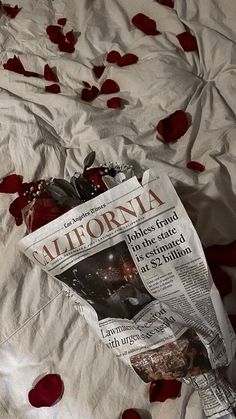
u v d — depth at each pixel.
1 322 0.73
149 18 1.01
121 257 0.63
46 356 0.70
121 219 0.62
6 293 0.75
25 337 0.72
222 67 0.92
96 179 0.69
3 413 0.68
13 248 0.78
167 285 0.62
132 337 0.63
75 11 1.06
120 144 0.84
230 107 0.87
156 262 0.62
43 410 0.67
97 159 0.84
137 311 0.63
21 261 0.77
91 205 0.62
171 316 0.63
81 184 0.68
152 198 0.61
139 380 0.67
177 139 0.85
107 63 0.98
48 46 1.02
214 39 0.93
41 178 0.85
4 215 0.81
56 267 0.64
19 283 0.75
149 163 0.81
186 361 0.62
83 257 0.63
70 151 0.86
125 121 0.88
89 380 0.68
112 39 1.00
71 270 0.64
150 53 0.95
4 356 0.71
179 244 0.62
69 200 0.67
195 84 0.89
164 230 0.62
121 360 0.66
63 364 0.70
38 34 1.05
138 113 0.89
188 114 0.87
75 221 0.62
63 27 1.05
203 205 0.75
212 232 0.73
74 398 0.67
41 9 1.08
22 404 0.68
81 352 0.70
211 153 0.81
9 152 0.88
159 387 0.65
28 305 0.74
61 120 0.89
